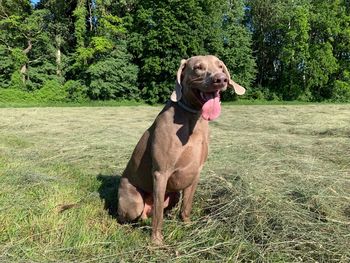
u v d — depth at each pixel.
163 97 9.66
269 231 1.14
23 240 1.13
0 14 9.40
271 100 11.10
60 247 1.11
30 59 9.67
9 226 1.21
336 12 11.04
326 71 10.84
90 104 8.73
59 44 9.73
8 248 1.08
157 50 9.49
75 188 1.61
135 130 3.40
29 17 9.37
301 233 1.12
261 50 12.18
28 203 1.39
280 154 2.24
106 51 9.42
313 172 1.80
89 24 10.20
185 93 1.12
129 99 9.73
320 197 1.39
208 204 1.41
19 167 1.94
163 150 1.12
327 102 10.81
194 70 1.08
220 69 1.11
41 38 9.43
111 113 5.63
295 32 10.70
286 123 4.05
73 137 2.97
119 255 1.07
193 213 1.36
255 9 11.96
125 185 1.29
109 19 9.70
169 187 1.21
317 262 1.00
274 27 11.56
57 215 1.30
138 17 9.63
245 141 2.73
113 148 2.50
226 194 1.43
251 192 1.39
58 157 2.27
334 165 2.01
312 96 11.12
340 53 11.58
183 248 1.09
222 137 2.97
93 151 2.42
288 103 9.95
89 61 9.48
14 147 2.59
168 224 1.27
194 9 9.61
